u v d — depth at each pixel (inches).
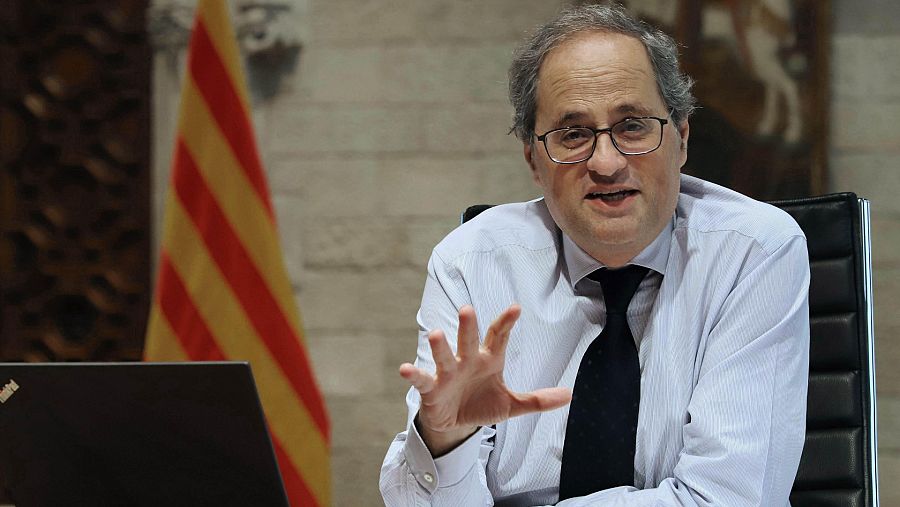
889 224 368.8
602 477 143.6
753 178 367.6
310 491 263.3
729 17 367.2
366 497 385.1
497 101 387.9
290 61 388.5
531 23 384.8
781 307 143.1
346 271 388.5
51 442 112.3
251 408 106.1
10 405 110.9
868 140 367.9
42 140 397.1
